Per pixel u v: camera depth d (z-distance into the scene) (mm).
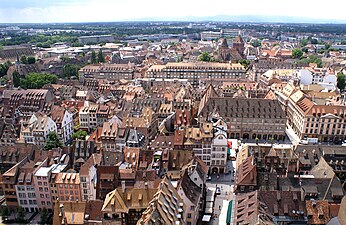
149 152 146375
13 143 188250
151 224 91125
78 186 131875
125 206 112750
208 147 163625
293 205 111375
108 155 146375
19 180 133375
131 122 187875
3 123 191750
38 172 134000
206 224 125000
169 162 146500
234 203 120438
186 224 120875
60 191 133250
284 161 142875
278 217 109250
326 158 149875
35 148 155875
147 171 132375
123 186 116062
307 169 143875
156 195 106250
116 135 171250
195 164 139000
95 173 137250
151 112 199375
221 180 159500
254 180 124875
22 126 195250
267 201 112000
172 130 199375
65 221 107938
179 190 118125
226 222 123375
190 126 183375
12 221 130625
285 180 125375
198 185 134625
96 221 107938
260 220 93500
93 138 175250
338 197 117250
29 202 136500
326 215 108562
